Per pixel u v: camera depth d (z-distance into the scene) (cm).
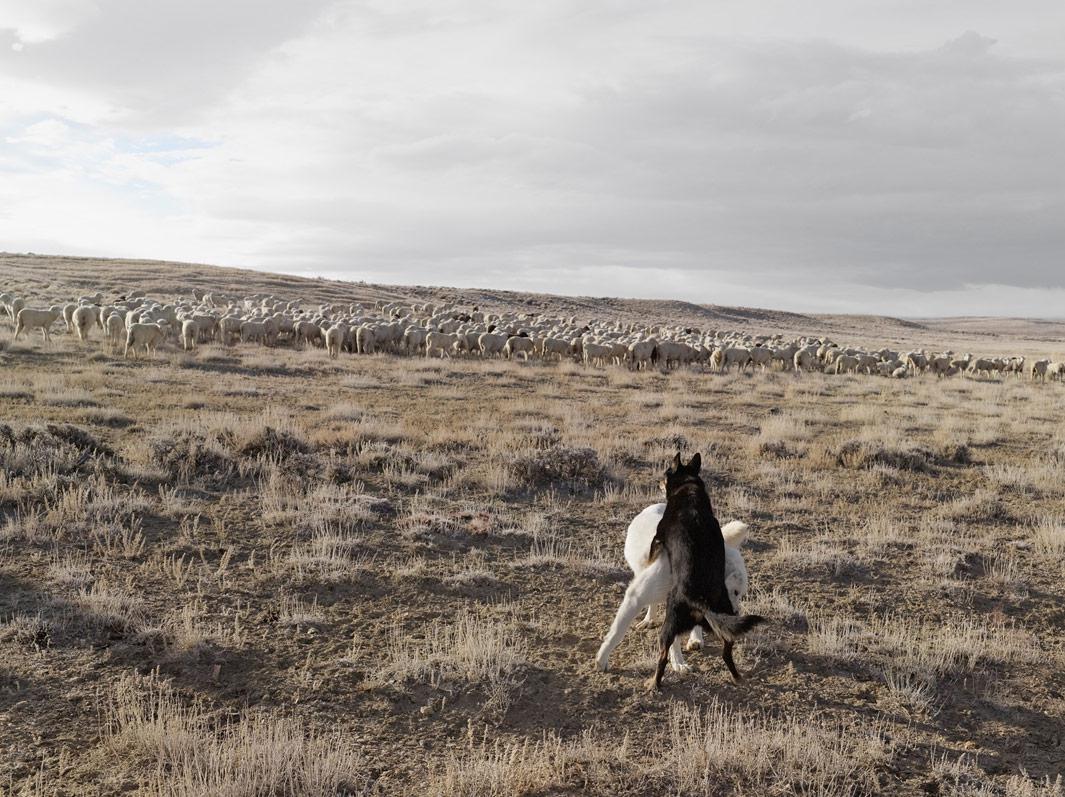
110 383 1902
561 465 1227
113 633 617
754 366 3597
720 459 1479
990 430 2008
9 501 886
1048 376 3919
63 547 785
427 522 952
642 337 4119
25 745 470
